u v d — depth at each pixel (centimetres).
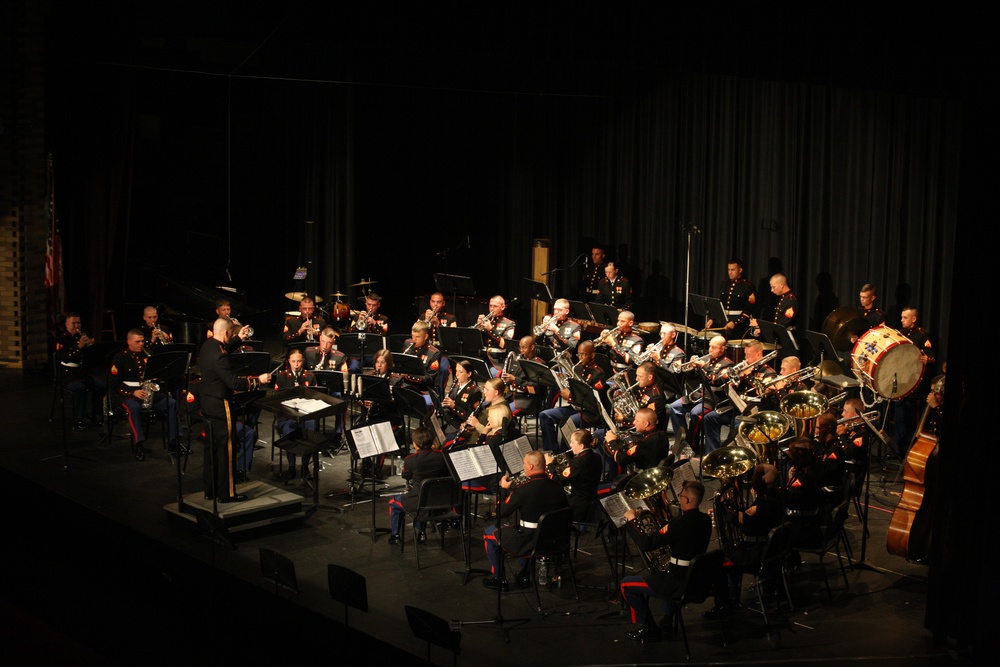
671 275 1694
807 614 778
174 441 1151
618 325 1289
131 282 1762
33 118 1450
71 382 1207
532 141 1875
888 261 1345
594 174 1812
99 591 900
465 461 809
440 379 1245
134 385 1129
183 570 859
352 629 732
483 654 710
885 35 677
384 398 1025
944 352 1278
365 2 991
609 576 845
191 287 1719
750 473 896
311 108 1812
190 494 966
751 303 1485
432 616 632
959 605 699
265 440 1213
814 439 870
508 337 1390
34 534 1023
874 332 1080
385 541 916
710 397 1127
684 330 1367
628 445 932
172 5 1345
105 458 1111
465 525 943
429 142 1969
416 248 2017
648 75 1691
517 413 1140
